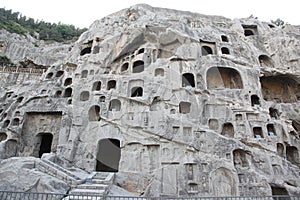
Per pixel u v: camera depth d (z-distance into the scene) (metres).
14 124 21.27
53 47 42.75
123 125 19.11
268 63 25.19
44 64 37.22
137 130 18.70
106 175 15.98
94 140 19.06
